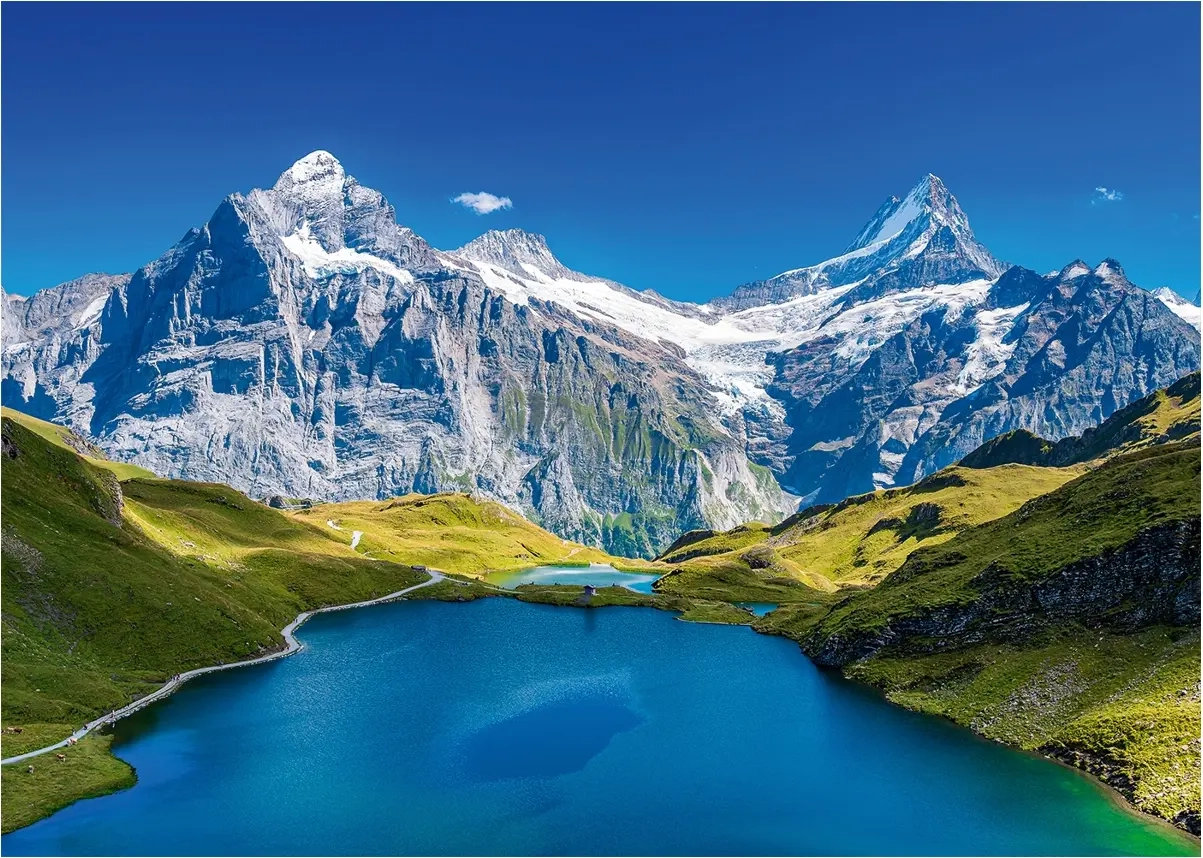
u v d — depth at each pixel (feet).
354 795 379.35
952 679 492.54
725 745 440.45
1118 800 354.33
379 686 548.31
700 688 546.67
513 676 579.48
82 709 458.50
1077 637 466.70
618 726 471.21
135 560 628.28
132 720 467.93
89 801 368.48
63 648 510.99
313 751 430.20
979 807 356.38
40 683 464.65
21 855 319.88
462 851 330.34
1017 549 556.10
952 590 559.38
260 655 602.85
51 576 557.33
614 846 334.03
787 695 522.47
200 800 371.35
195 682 539.29
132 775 395.14
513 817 358.84
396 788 387.14
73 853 322.75
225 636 600.80
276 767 408.87
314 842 335.88
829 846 332.39
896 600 595.06
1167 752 359.87
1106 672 432.25
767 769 407.64
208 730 456.86
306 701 510.58
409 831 345.92
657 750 433.89
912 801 367.45
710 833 344.90
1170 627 436.35
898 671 528.22
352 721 476.95
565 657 638.94
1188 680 393.09
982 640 508.94
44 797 362.74
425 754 428.56
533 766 413.39
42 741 415.23
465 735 456.45
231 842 334.44
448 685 553.64
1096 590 481.87
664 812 363.76
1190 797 334.24
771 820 354.54
